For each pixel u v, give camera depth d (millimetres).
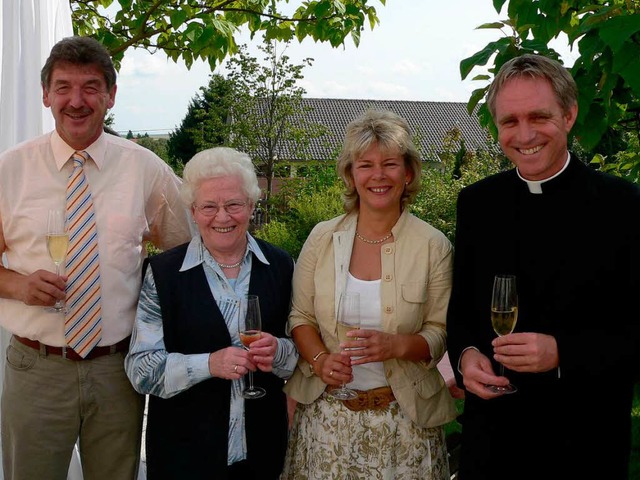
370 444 2910
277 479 3023
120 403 3193
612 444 2564
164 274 2873
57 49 3047
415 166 2990
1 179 3113
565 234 2596
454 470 4258
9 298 3064
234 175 2855
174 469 2820
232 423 2863
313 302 3082
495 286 2543
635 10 3254
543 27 3467
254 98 21469
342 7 6238
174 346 2855
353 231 3047
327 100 46812
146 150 3363
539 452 2615
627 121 3961
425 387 2963
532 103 2492
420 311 2975
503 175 2842
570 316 2566
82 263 3078
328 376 2850
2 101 3678
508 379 2674
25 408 3121
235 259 2990
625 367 2480
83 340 3070
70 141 3123
